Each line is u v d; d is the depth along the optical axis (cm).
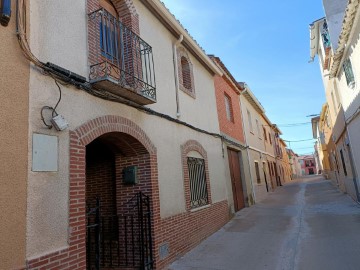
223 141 1141
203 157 908
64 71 412
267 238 763
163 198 633
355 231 752
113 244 593
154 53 710
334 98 1409
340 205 1192
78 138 425
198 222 780
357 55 835
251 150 1647
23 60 361
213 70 1113
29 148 352
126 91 510
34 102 368
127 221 592
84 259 403
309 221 936
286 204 1388
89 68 474
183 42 879
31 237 338
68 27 450
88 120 452
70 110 421
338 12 1098
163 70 739
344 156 1391
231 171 1249
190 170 811
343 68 1041
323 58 1401
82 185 419
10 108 336
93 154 679
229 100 1388
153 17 735
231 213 1093
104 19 551
